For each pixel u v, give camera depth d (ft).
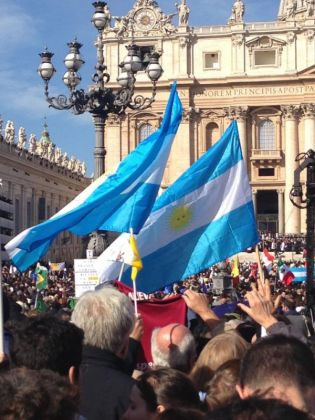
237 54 321.32
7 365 19.19
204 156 40.45
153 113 323.78
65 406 13.35
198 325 33.35
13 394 13.14
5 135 251.60
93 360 20.90
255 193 322.96
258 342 14.47
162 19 323.78
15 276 127.34
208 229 39.91
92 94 81.92
